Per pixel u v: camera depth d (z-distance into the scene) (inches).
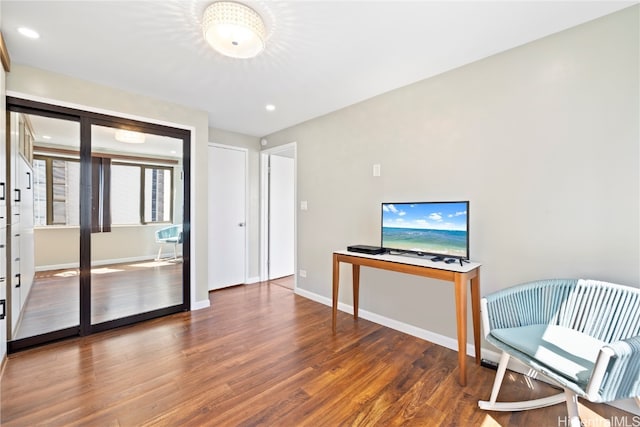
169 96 111.3
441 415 61.9
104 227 104.7
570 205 70.3
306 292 144.9
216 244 157.8
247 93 108.6
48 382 72.0
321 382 73.2
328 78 96.3
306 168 143.7
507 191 79.9
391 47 77.8
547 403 62.9
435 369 79.6
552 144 72.6
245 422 59.3
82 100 97.3
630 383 45.9
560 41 71.1
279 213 186.7
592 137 67.2
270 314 121.2
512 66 78.7
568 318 64.8
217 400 65.9
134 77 95.4
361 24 67.9
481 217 84.7
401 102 103.9
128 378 74.1
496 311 66.2
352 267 121.7
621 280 63.9
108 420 59.3
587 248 68.1
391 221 99.1
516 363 78.2
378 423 59.5
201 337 98.7
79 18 65.5
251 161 172.4
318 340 97.0
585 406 64.2
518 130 77.8
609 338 58.8
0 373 74.6
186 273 124.0
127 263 110.2
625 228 63.4
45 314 93.6
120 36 72.8
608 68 65.0
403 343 95.0
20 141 89.2
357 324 111.0
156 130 114.3
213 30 62.7
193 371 77.6
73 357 84.4
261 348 91.0
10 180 86.2
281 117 137.4
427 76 95.3
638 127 61.7
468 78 87.0
